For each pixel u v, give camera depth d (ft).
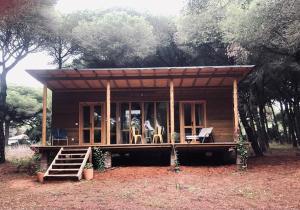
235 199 28.19
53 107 56.18
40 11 54.08
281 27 43.09
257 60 56.85
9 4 45.68
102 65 75.25
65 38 64.80
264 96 78.13
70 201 28.22
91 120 55.98
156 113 56.59
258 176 38.06
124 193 30.76
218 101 56.08
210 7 49.80
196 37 61.67
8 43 56.85
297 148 77.25
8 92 102.06
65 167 42.47
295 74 66.33
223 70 46.03
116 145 45.14
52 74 47.01
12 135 146.41
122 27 68.69
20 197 30.76
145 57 74.84
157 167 45.34
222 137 55.21
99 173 41.96
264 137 77.71
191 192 30.99
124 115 56.65
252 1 45.01
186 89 56.24
